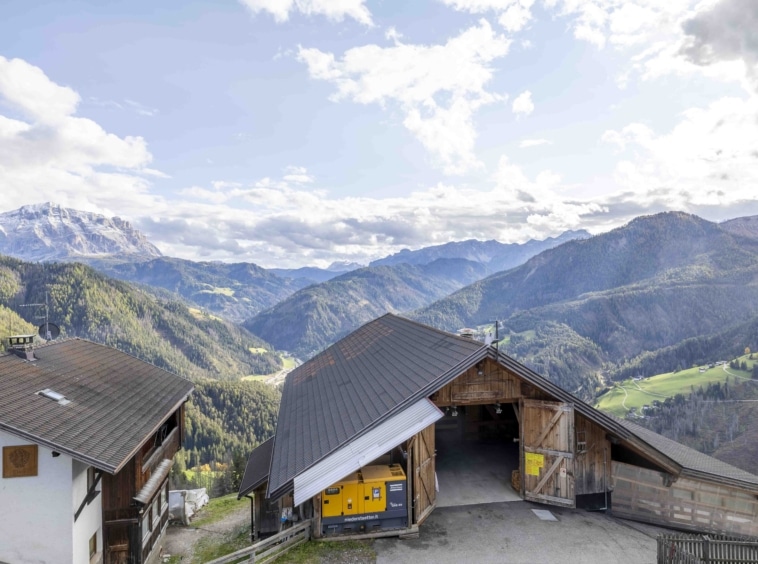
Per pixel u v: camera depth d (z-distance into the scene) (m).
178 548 22.22
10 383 15.33
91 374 19.66
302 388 25.91
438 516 15.13
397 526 14.00
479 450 21.27
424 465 14.88
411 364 18.39
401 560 12.52
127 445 14.94
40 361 18.34
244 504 29.89
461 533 13.99
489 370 15.75
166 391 22.41
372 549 13.12
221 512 28.22
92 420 15.51
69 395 16.59
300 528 13.61
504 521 14.71
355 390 19.58
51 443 13.01
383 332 28.72
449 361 15.53
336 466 12.71
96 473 15.57
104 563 16.34
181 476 68.38
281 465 15.53
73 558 13.70
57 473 13.59
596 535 13.88
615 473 15.96
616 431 14.98
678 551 11.32
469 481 17.81
